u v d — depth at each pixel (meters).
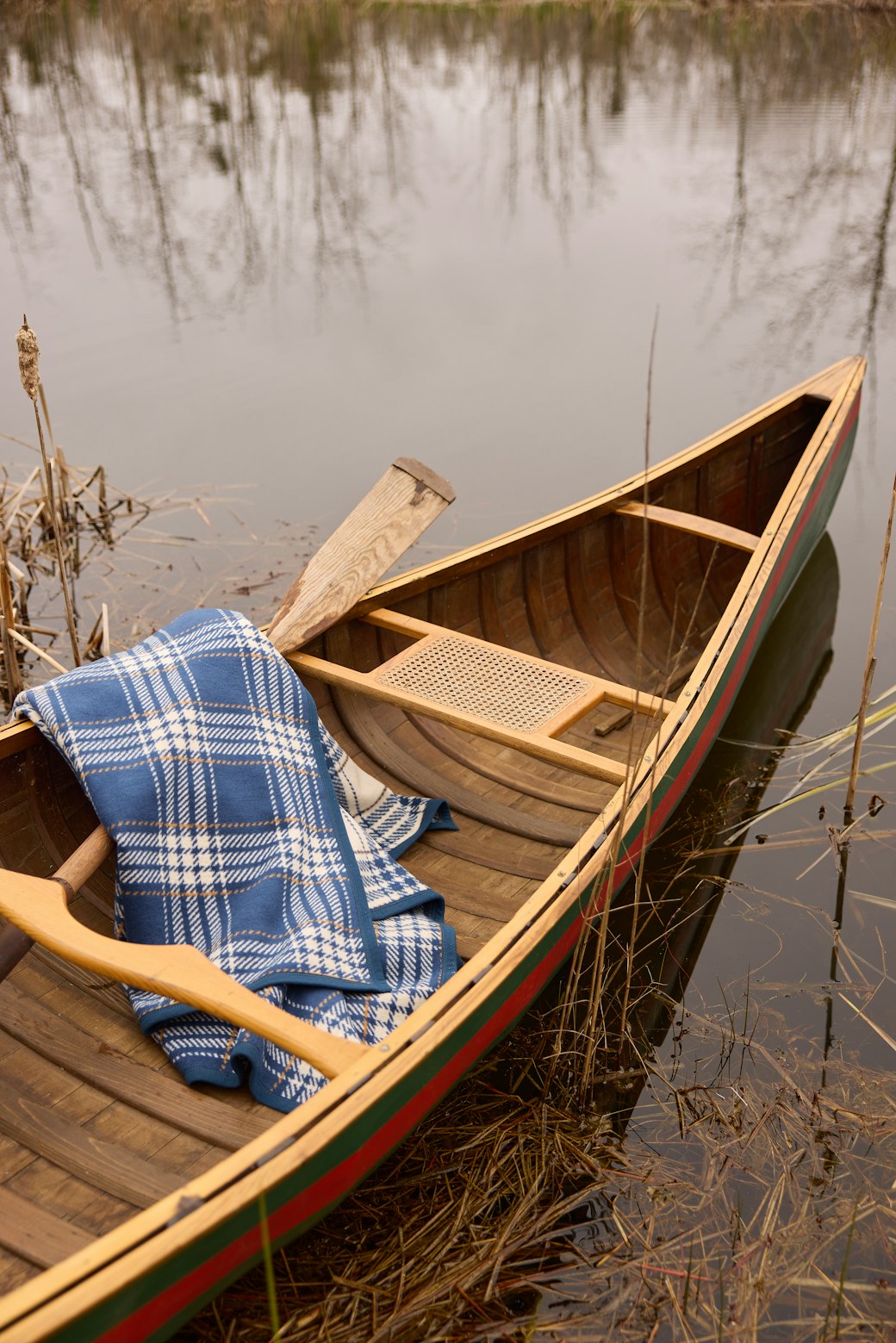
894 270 8.95
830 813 3.98
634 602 4.86
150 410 6.72
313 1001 2.67
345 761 3.44
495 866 3.42
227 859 2.97
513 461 6.19
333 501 5.88
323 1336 2.34
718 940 3.46
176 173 11.50
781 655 4.90
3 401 6.75
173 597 5.14
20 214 10.20
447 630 3.77
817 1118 2.87
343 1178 2.20
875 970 3.35
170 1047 2.61
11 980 2.74
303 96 14.43
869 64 15.15
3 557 4.03
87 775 2.86
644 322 8.03
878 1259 2.53
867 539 5.68
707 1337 2.38
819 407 5.47
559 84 15.13
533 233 9.99
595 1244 2.57
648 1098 2.95
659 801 3.28
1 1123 2.43
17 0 17.77
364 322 8.05
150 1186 2.30
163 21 17.48
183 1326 2.21
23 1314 1.71
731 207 10.52
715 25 17.08
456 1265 2.49
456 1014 2.38
